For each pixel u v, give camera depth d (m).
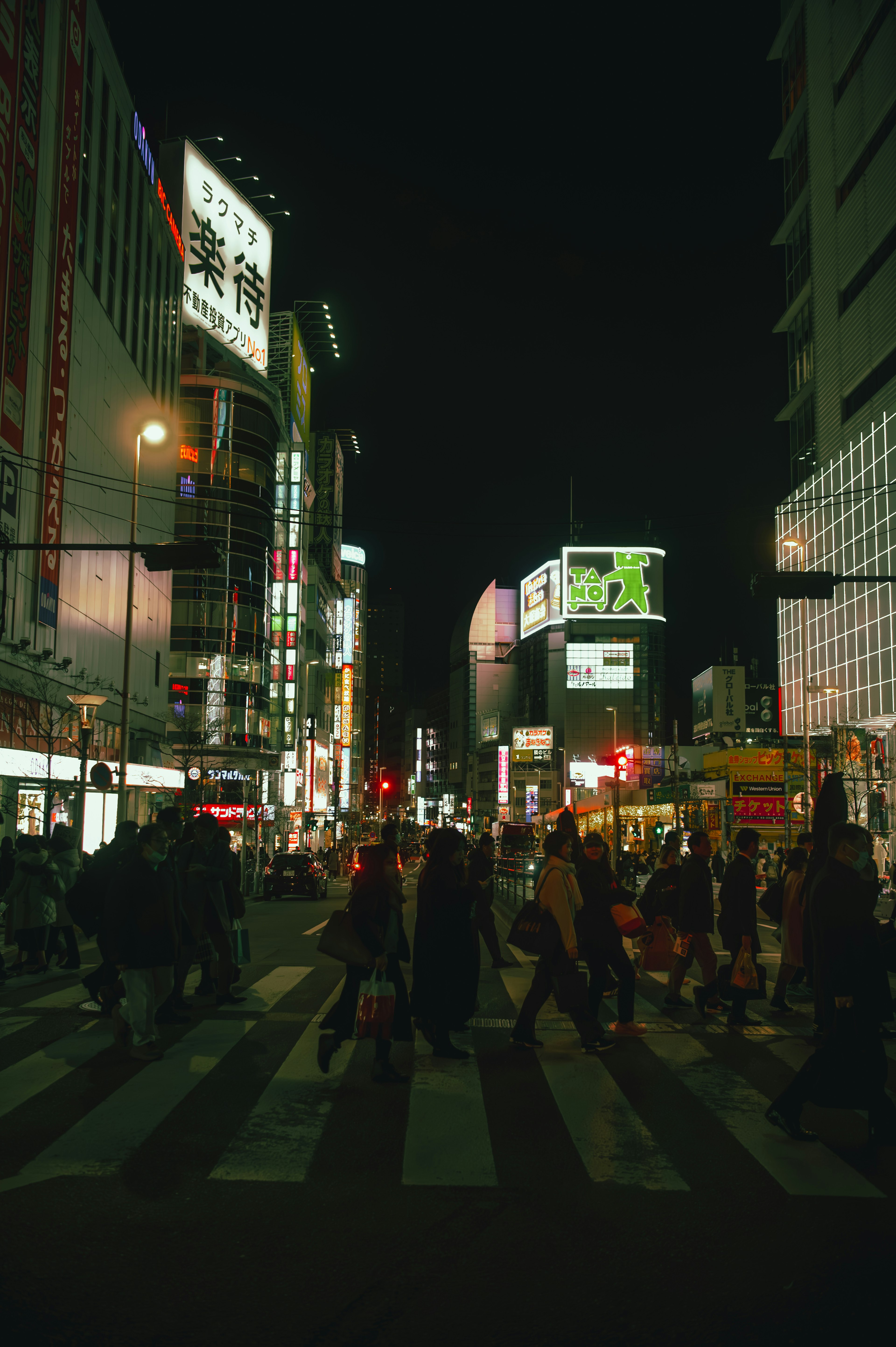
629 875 37.88
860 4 60.25
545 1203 5.03
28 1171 5.38
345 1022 7.75
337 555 111.06
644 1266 4.29
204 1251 4.37
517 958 15.99
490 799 159.00
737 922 10.12
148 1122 6.32
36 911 13.12
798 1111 6.21
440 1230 4.65
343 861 62.00
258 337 71.25
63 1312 3.79
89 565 34.41
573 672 137.38
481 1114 6.66
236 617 63.16
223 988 10.80
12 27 26.23
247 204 69.50
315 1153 5.76
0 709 26.31
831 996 6.03
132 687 40.44
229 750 60.47
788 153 76.62
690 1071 8.08
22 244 27.06
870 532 57.19
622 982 9.57
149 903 8.07
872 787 49.25
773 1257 4.40
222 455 63.72
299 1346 3.56
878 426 56.38
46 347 29.34
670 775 65.62
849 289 62.31
